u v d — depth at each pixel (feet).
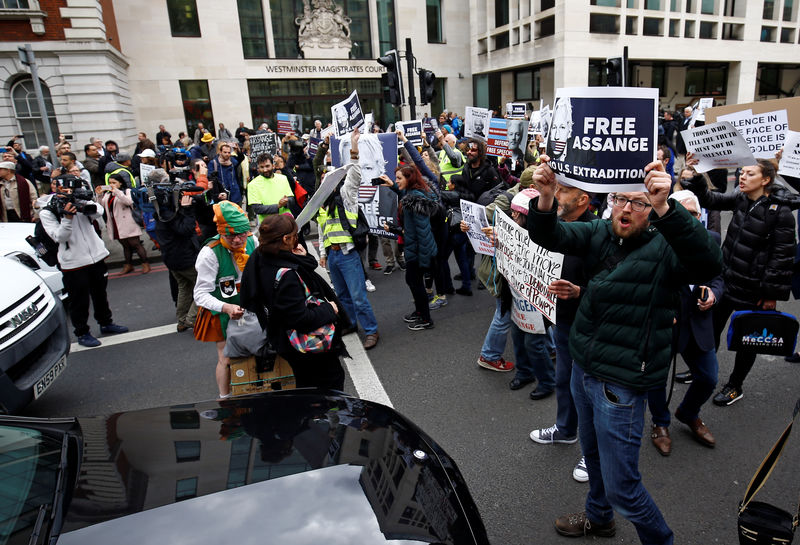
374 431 7.41
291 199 21.47
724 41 77.10
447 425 12.23
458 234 20.54
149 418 7.79
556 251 7.39
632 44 70.28
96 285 18.92
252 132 57.72
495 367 14.75
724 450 10.73
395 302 21.25
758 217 11.71
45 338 13.12
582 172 6.88
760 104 14.87
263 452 6.79
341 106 20.76
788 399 12.49
